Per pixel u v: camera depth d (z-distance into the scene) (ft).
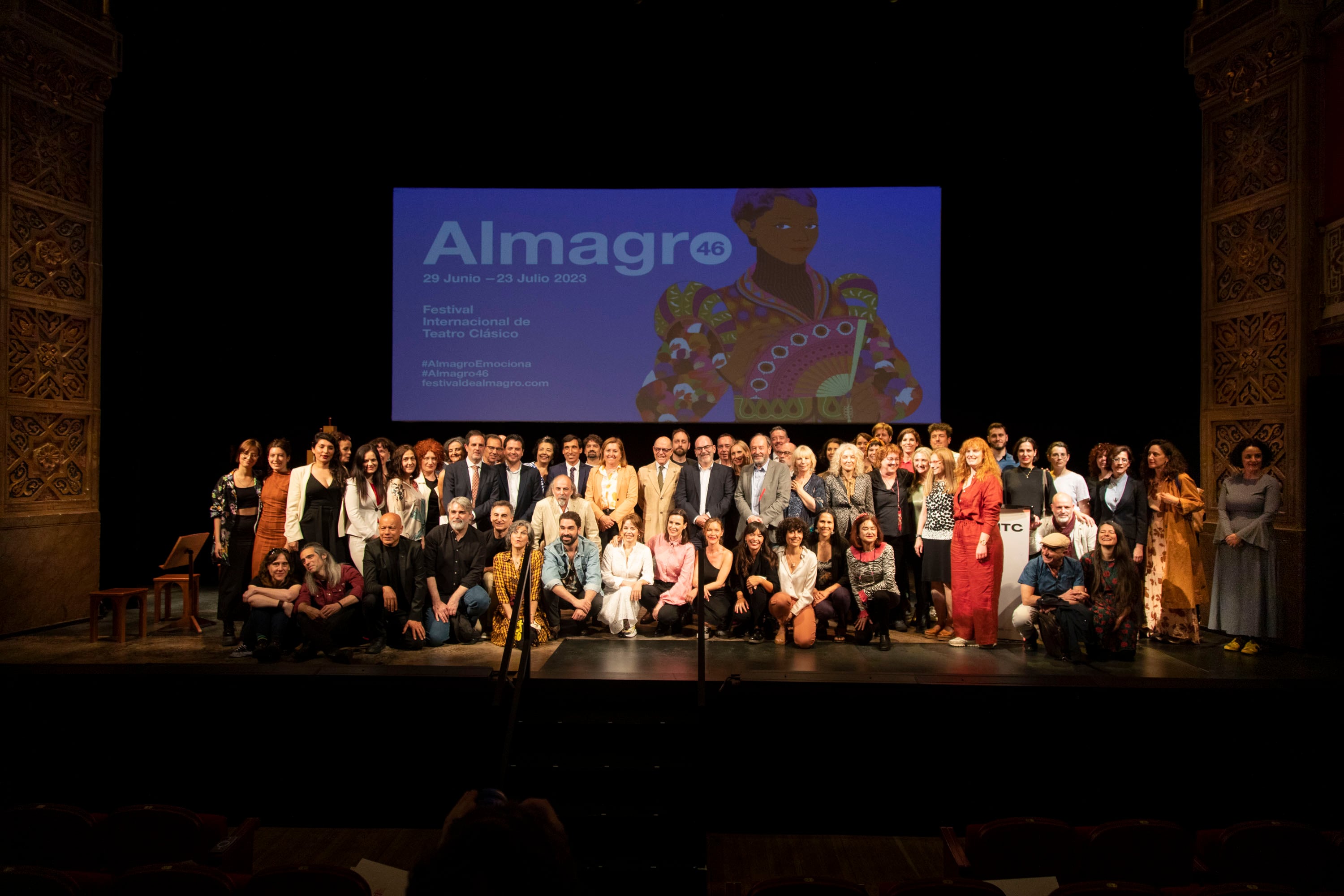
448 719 13.83
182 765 14.05
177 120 22.93
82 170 19.62
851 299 24.26
